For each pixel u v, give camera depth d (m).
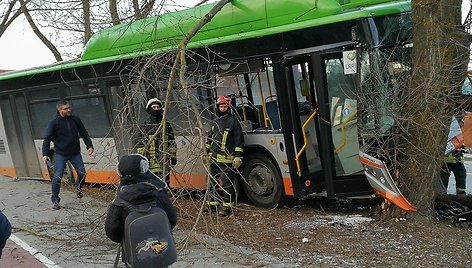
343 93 7.79
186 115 6.91
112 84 10.33
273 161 8.55
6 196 10.88
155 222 4.30
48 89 11.73
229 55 8.62
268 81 8.30
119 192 4.42
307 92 8.31
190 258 6.17
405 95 7.07
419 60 6.91
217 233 6.88
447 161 7.93
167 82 7.16
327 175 8.01
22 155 12.87
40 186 11.94
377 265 5.75
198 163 7.61
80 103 11.02
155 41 8.34
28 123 12.41
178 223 7.00
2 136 13.30
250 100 8.57
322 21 7.75
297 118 8.28
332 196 8.00
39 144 12.25
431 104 6.84
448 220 7.66
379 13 7.51
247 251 6.40
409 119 6.99
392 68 7.37
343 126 7.85
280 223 7.70
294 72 8.27
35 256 6.70
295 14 8.21
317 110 8.20
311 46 7.96
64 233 7.59
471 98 7.27
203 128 6.36
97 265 6.23
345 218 7.74
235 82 8.68
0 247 3.87
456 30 6.79
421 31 6.87
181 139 7.29
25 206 9.75
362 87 7.37
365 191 7.87
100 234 7.19
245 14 8.67
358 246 6.42
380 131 7.24
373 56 7.38
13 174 13.27
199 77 8.62
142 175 4.42
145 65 7.18
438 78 6.78
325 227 7.30
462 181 9.09
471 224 7.57
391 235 6.79
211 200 7.05
